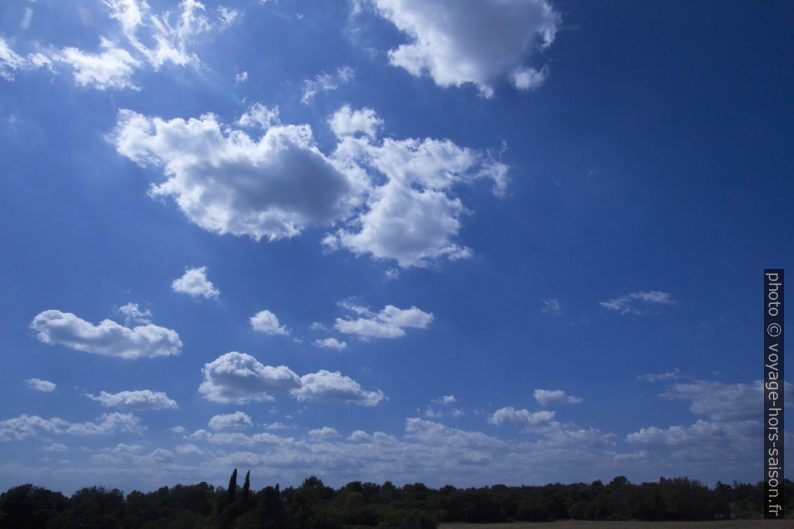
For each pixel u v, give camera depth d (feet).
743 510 363.15
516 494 451.53
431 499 401.90
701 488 360.69
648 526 303.48
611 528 301.63
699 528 272.51
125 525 204.95
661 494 364.99
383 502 383.45
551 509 429.79
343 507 273.95
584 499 445.78
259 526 197.67
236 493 219.00
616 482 478.18
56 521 194.18
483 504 393.29
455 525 361.51
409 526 264.72
